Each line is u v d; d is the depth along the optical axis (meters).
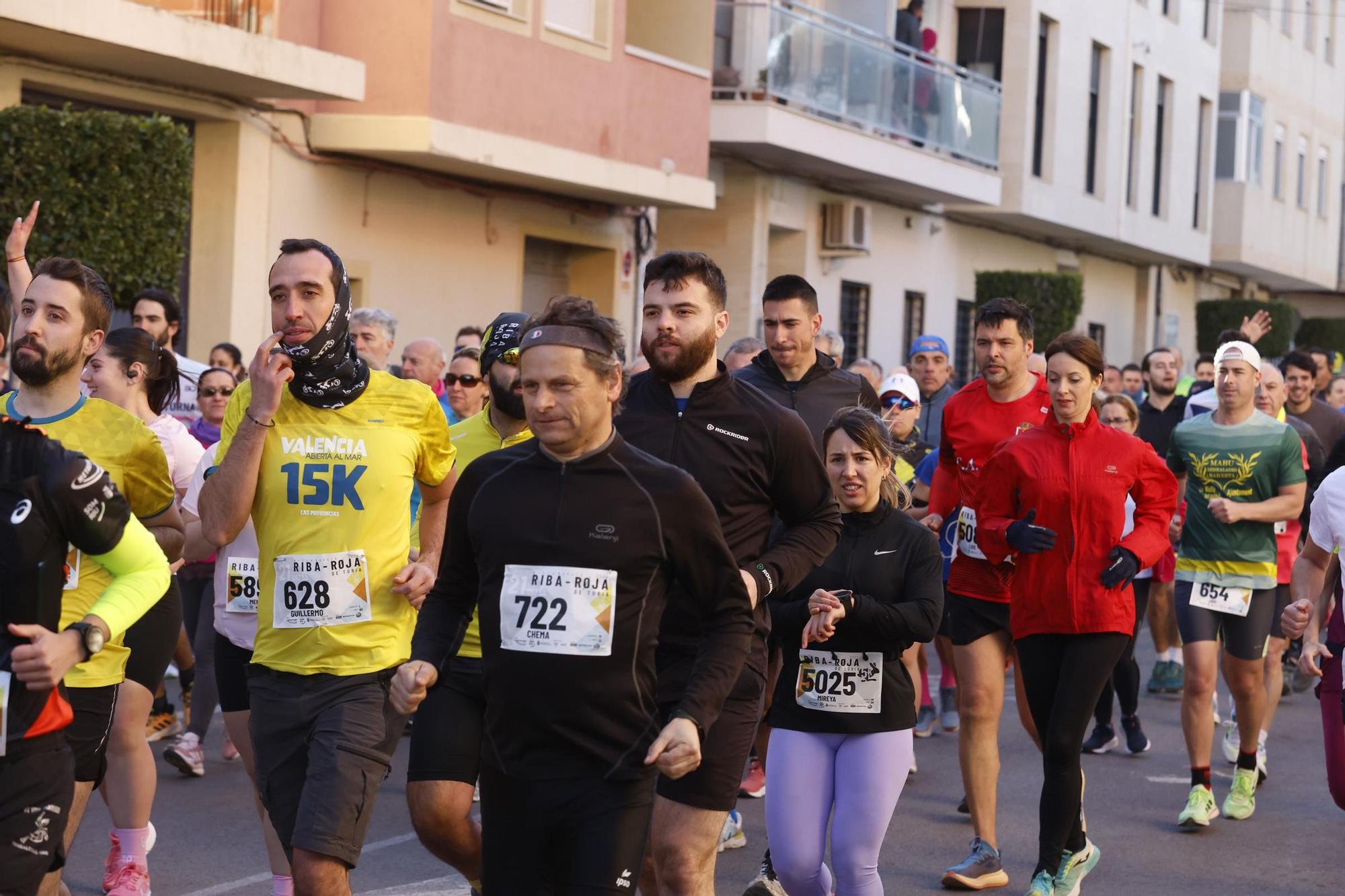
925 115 33.81
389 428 7.57
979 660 10.27
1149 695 17.52
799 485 7.49
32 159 16.36
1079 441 9.80
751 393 7.55
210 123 21.08
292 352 7.32
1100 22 43.22
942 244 38.47
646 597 6.07
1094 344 9.86
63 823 5.89
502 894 6.16
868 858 8.21
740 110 28.58
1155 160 48.81
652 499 6.06
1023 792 12.84
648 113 26.23
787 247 32.72
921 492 13.84
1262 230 56.62
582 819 6.03
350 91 20.88
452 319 24.66
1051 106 40.75
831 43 30.52
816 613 8.09
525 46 23.69
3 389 10.37
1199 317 52.50
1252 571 12.09
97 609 5.85
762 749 11.49
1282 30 58.22
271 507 7.45
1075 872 9.60
